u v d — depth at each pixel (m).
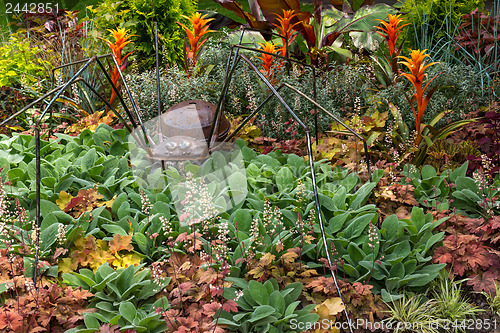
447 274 2.53
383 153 3.75
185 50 5.30
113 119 4.32
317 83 4.37
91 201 2.69
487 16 5.24
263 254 2.39
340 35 5.50
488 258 2.52
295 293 2.27
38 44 5.27
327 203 2.83
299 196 2.90
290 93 4.21
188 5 6.02
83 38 5.52
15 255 2.35
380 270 2.45
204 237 2.59
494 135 3.54
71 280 2.21
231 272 2.35
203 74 4.69
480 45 5.11
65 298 2.13
